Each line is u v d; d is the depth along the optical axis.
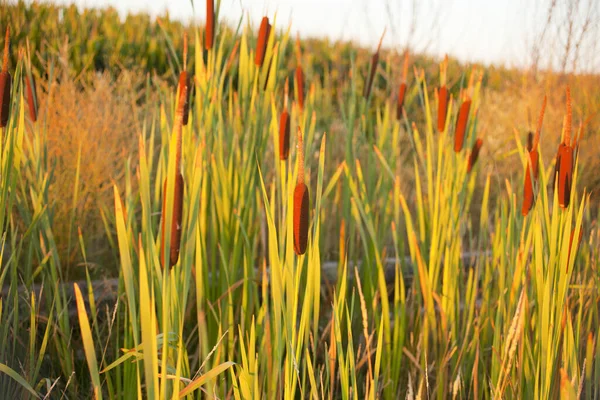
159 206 2.25
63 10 6.14
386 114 2.83
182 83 2.02
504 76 6.70
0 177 1.90
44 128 2.44
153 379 1.52
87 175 3.21
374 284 2.58
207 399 1.88
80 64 6.18
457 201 2.44
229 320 2.15
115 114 3.90
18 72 1.98
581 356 2.27
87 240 3.14
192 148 2.30
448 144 2.46
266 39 2.44
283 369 1.98
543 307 1.85
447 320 2.31
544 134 5.05
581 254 2.54
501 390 1.95
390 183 2.70
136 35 7.34
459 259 2.51
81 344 2.36
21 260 2.78
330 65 7.18
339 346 1.77
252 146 2.45
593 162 4.47
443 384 2.24
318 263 1.80
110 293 2.67
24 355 2.14
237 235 2.38
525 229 2.19
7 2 3.42
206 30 2.35
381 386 2.10
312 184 3.56
